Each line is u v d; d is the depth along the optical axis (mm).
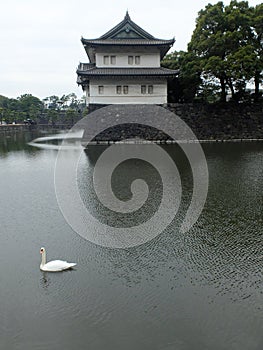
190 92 37719
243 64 30578
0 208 13453
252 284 7586
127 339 5902
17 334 6078
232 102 34938
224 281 7734
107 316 6520
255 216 12039
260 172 19078
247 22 32781
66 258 9047
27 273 8203
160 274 8109
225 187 16000
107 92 35438
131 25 35875
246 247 9547
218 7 33781
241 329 6105
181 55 40500
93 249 9625
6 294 7305
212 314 6531
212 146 30625
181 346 5719
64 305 6887
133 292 7316
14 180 18672
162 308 6742
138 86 35438
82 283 7719
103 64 35781
